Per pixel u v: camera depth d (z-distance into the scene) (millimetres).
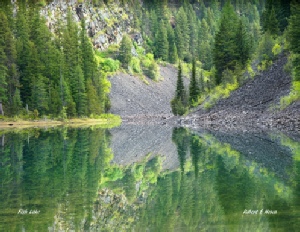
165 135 63125
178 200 21234
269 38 89688
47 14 180875
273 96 74562
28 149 45812
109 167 33906
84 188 24984
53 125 101812
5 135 65812
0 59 98688
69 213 19469
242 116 73000
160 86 199250
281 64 83125
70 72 121562
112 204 21047
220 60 100500
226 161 33031
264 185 23703
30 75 108312
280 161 32188
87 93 125250
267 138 48969
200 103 104875
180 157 37344
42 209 20109
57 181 27297
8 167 33344
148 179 27688
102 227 17438
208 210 19188
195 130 67562
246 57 98625
